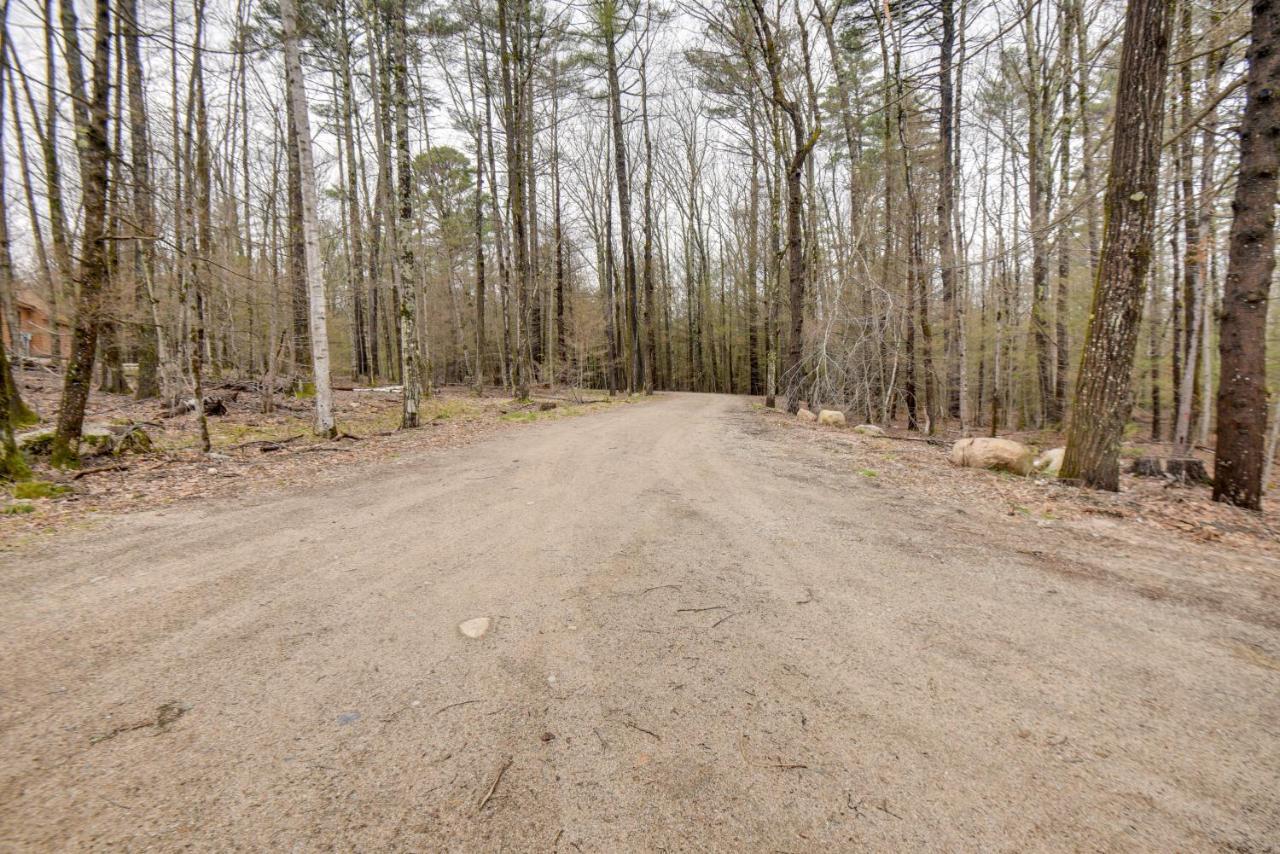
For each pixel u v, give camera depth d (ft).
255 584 11.60
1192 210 24.20
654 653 8.76
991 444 24.67
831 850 5.19
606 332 84.99
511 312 87.10
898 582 11.62
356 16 61.98
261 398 49.29
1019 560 12.99
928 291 52.70
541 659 8.61
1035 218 47.29
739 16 47.06
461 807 5.73
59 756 6.44
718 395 95.71
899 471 23.75
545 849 5.22
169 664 8.48
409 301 38.37
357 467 24.82
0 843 5.22
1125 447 46.16
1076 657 8.66
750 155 76.38
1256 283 18.63
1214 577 12.03
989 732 6.87
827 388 54.08
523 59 64.23
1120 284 19.44
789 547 13.79
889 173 55.31
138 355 46.73
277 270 45.88
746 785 6.01
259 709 7.37
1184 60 20.53
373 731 6.93
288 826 5.48
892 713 7.25
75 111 31.24
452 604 10.62
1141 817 5.57
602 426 40.27
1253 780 6.06
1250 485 18.85
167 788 5.98
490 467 24.54
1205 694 7.70
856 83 59.93
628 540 14.35
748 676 8.11
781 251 59.72
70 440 23.70
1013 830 5.41
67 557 13.21
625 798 5.84
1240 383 18.94
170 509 17.71
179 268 35.88
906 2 45.78
